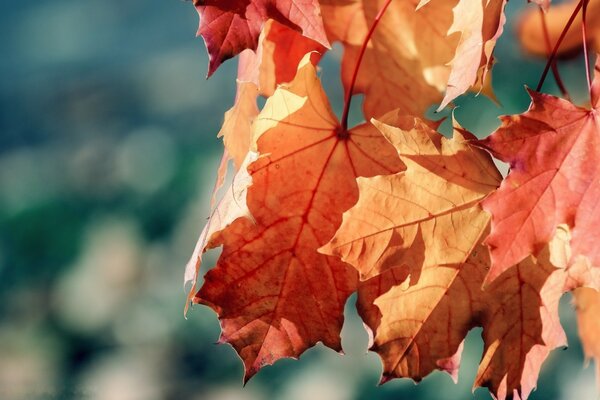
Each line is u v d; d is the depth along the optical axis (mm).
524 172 932
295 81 965
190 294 973
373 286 966
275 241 969
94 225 2824
